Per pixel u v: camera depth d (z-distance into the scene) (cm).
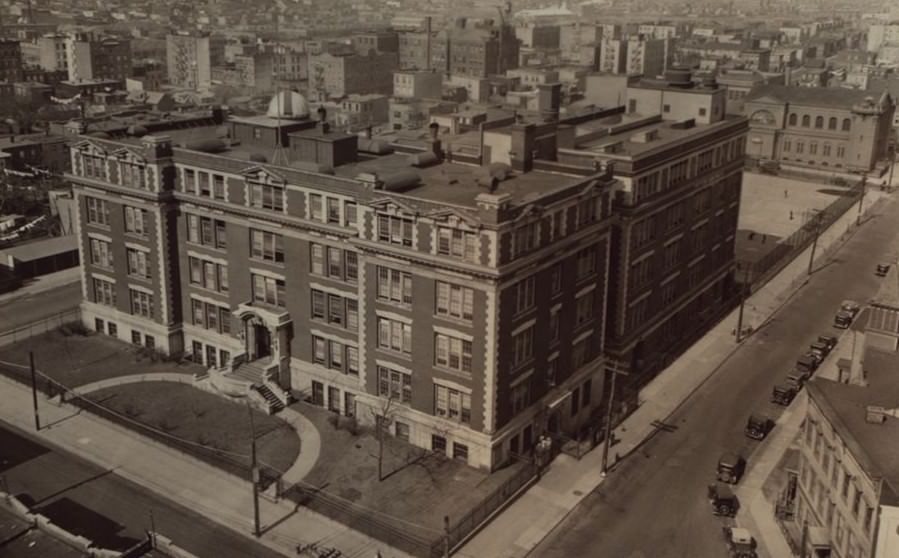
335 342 8144
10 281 11831
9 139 17162
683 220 10112
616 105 13638
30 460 7450
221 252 8756
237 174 8362
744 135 11569
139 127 10188
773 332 10794
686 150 9800
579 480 7300
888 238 15250
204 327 9219
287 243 8188
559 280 7650
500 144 8600
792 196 18175
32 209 14862
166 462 7462
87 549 4712
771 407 8738
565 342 7938
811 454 6316
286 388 8544
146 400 8469
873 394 6241
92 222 9694
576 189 7575
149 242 9150
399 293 7394
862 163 19962
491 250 6681
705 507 6950
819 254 14288
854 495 5512
